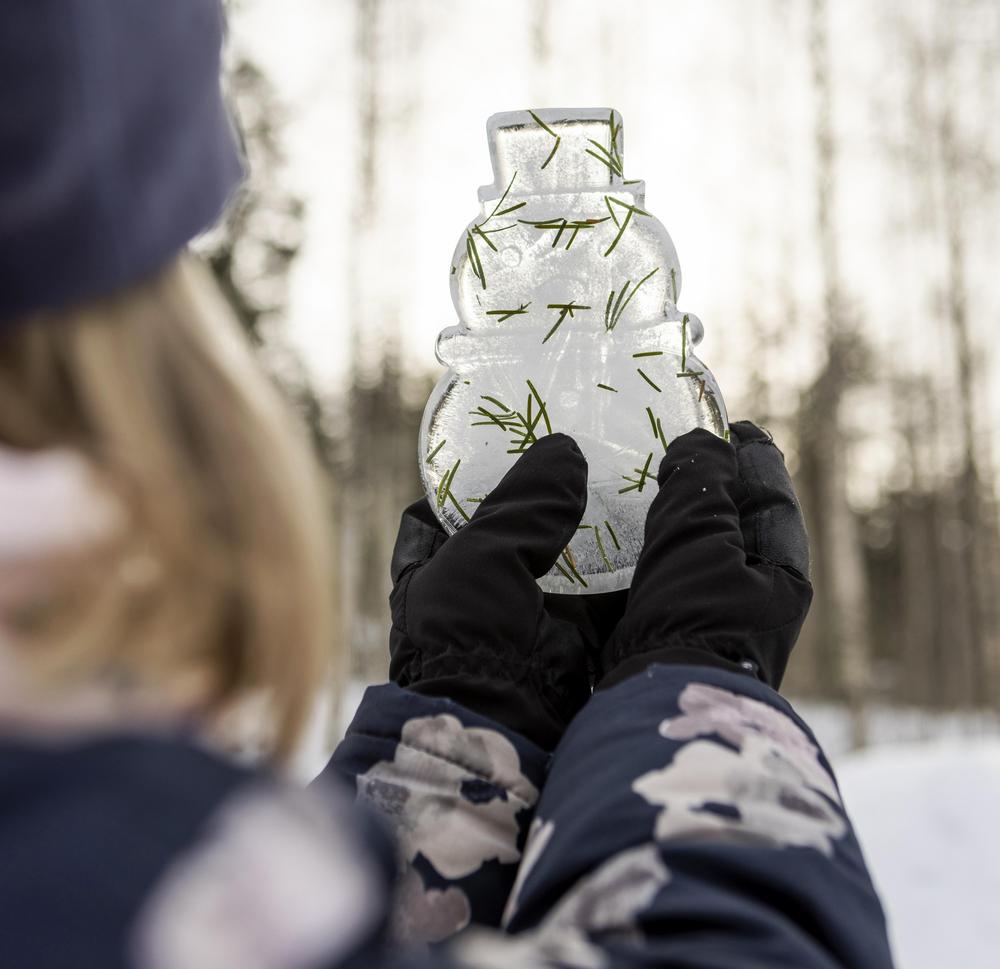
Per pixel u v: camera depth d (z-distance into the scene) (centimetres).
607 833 36
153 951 22
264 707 29
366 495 936
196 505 28
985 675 1163
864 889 35
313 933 24
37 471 25
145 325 28
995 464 1118
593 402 66
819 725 1127
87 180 26
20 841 22
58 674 25
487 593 55
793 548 61
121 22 27
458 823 48
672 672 44
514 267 69
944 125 1038
